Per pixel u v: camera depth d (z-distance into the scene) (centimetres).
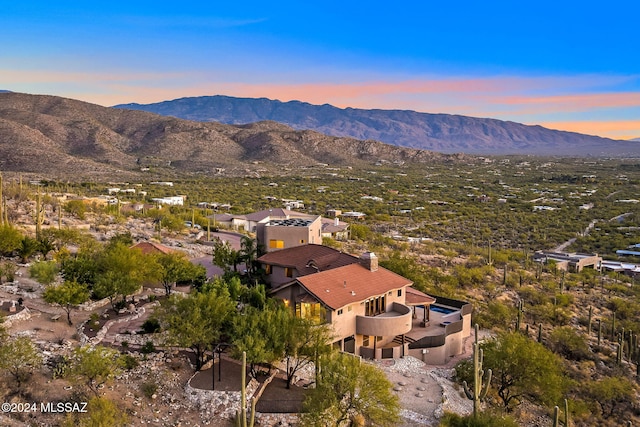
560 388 4588
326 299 4538
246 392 3647
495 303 7269
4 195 10938
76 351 3491
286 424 3425
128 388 3562
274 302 4622
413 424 3672
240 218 11744
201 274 5966
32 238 6950
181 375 3847
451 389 4369
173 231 10162
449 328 5256
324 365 3528
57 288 4656
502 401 4600
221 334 4144
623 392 5262
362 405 3397
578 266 11556
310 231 6612
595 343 6912
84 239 7581
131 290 5125
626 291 9594
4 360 3328
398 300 5228
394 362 4728
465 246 12862
